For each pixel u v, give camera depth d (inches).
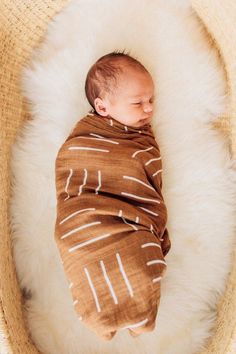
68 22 61.9
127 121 58.2
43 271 60.9
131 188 55.9
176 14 61.6
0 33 58.1
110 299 52.1
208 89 61.4
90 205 54.4
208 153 61.4
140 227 53.7
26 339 57.6
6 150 60.6
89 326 53.2
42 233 61.3
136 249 52.3
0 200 58.1
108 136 58.1
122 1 61.8
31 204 61.6
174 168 61.7
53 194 62.0
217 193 61.1
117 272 52.1
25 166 62.0
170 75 61.9
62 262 56.5
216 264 59.9
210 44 61.9
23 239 60.9
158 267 52.6
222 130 62.4
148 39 61.9
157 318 59.1
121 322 51.8
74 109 62.3
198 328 58.6
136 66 57.5
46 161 62.2
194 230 60.9
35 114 63.1
